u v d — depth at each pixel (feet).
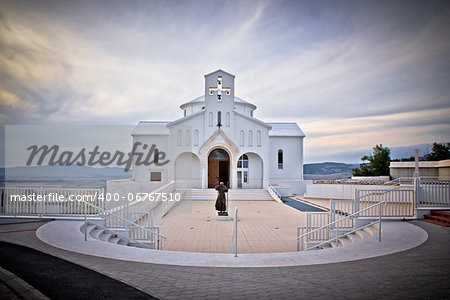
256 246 39.78
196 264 25.02
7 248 28.32
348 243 35.81
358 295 18.30
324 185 95.66
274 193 92.89
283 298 18.02
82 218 41.37
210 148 99.04
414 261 25.26
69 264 24.06
